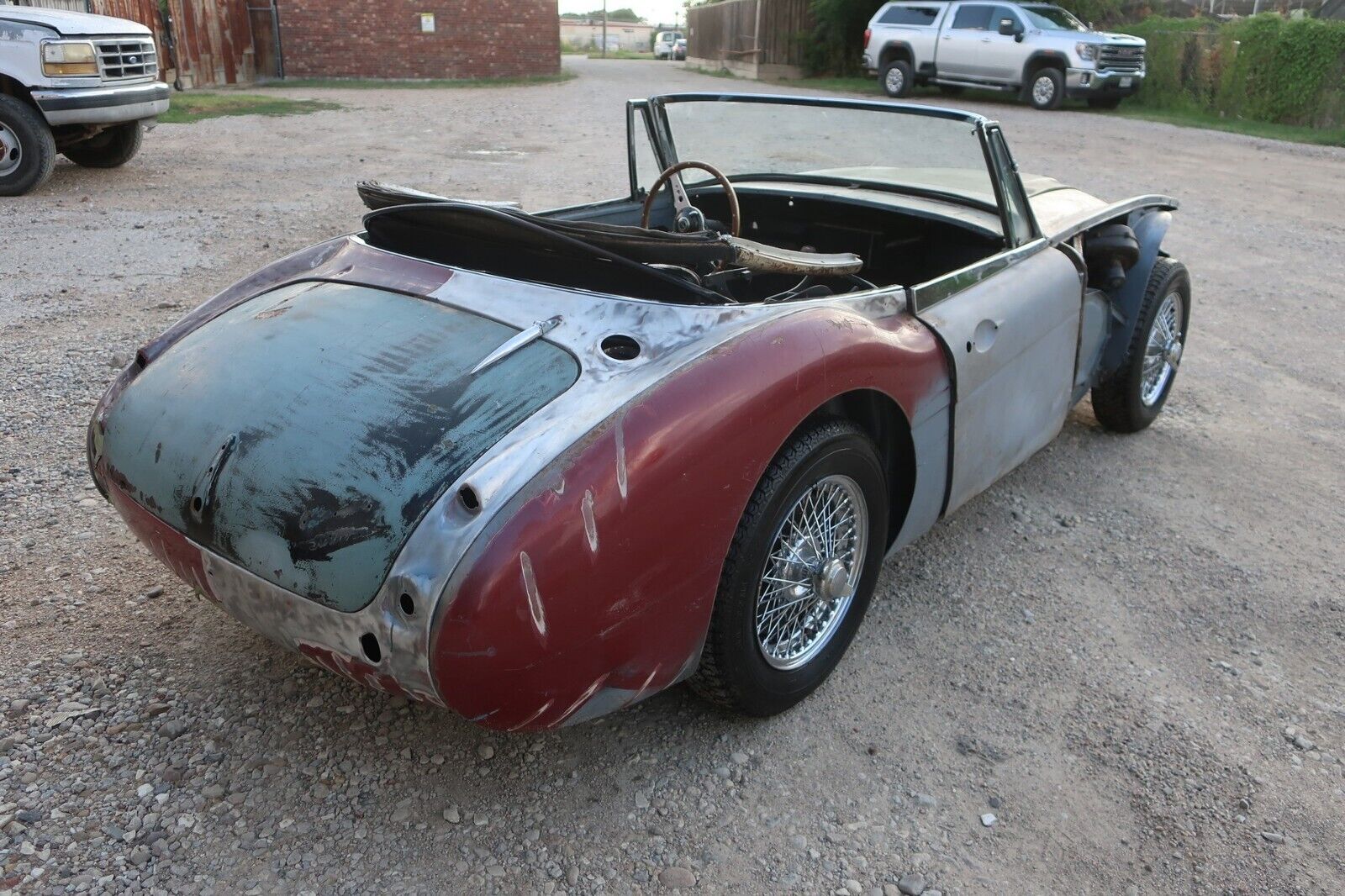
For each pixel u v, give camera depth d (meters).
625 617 2.01
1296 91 19.45
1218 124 18.64
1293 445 4.68
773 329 2.31
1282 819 2.40
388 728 2.52
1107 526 3.82
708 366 2.14
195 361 2.38
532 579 1.83
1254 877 2.23
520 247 2.47
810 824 2.30
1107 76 19.06
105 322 5.43
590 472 1.92
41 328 5.29
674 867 2.16
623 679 2.10
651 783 2.39
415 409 2.06
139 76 9.68
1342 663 3.03
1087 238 4.03
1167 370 4.73
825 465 2.41
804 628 2.65
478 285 2.44
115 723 2.47
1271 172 13.06
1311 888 2.21
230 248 7.21
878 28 21.62
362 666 1.95
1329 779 2.53
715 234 2.69
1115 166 12.77
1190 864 2.25
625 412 2.01
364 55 24.41
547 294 2.37
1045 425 3.60
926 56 20.91
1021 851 2.26
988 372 3.04
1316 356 5.97
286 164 11.16
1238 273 7.91
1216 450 4.59
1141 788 2.47
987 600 3.27
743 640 2.35
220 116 15.67
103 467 2.41
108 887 2.01
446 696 1.87
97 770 2.32
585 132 14.80
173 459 2.20
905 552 3.57
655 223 4.06
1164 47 21.39
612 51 74.75
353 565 1.90
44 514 3.43
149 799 2.24
